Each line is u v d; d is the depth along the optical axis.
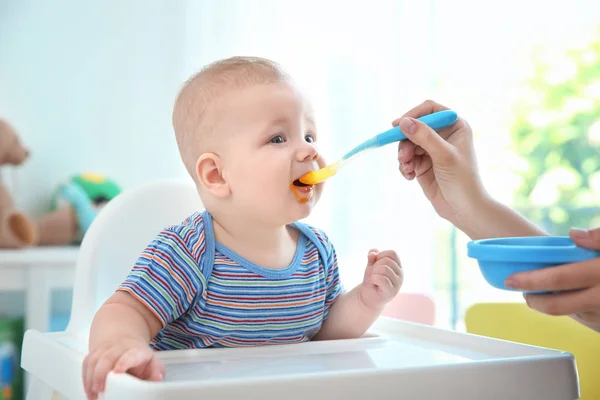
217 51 2.33
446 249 3.56
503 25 3.86
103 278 0.99
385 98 2.42
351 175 2.39
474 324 1.20
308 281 0.85
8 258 1.75
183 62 2.32
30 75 2.18
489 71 3.91
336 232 2.38
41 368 0.78
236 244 0.83
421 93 2.43
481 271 0.66
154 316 0.75
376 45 2.43
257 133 0.81
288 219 0.81
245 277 0.81
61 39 2.21
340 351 0.78
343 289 0.94
